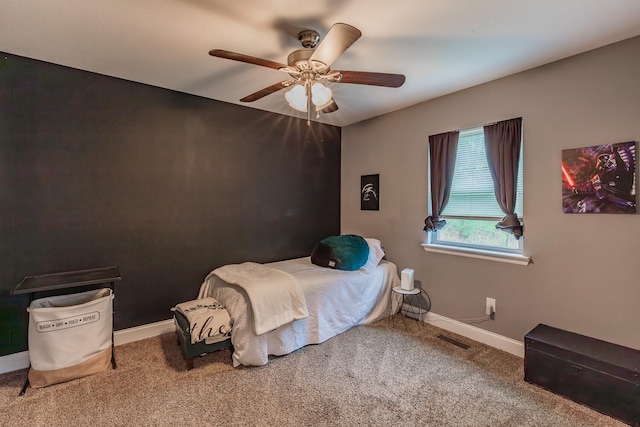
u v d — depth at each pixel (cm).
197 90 303
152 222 294
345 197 433
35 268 244
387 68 249
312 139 412
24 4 169
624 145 205
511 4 169
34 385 210
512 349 264
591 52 219
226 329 242
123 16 182
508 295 267
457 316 304
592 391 193
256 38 206
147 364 244
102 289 255
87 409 192
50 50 224
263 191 368
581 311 228
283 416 187
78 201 259
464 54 226
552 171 239
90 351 226
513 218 257
